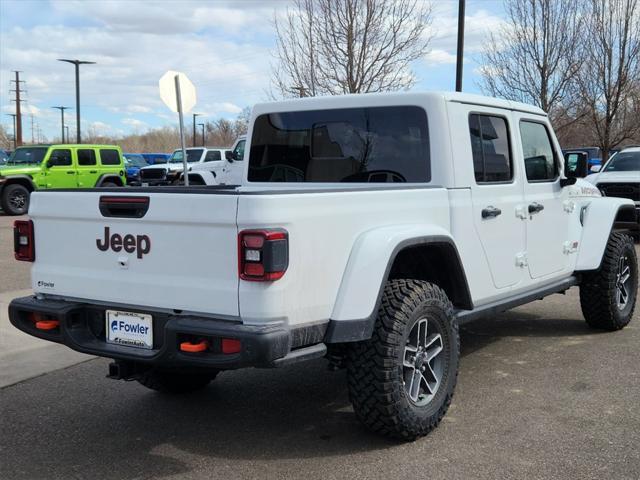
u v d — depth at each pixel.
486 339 6.28
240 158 17.06
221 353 3.28
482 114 4.79
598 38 19.39
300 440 4.02
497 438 3.97
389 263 3.69
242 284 3.23
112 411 4.59
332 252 3.51
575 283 6.04
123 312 3.69
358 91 16.42
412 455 3.76
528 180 5.32
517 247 5.09
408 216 4.03
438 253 4.29
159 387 4.72
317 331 3.47
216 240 3.30
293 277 3.28
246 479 3.53
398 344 3.70
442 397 4.09
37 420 4.44
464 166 4.52
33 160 20.61
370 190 3.81
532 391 4.79
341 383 5.12
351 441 3.98
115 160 22.19
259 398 4.81
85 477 3.59
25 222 4.09
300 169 5.14
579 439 3.94
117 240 3.65
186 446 3.98
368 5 16.16
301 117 5.12
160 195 3.45
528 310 7.52
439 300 4.01
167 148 80.88
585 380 5.01
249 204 3.17
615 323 6.36
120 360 3.72
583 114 19.98
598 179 13.49
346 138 4.88
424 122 4.47
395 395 3.71
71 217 3.82
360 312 3.58
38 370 5.51
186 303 3.41
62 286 3.92
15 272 9.81
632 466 3.58
